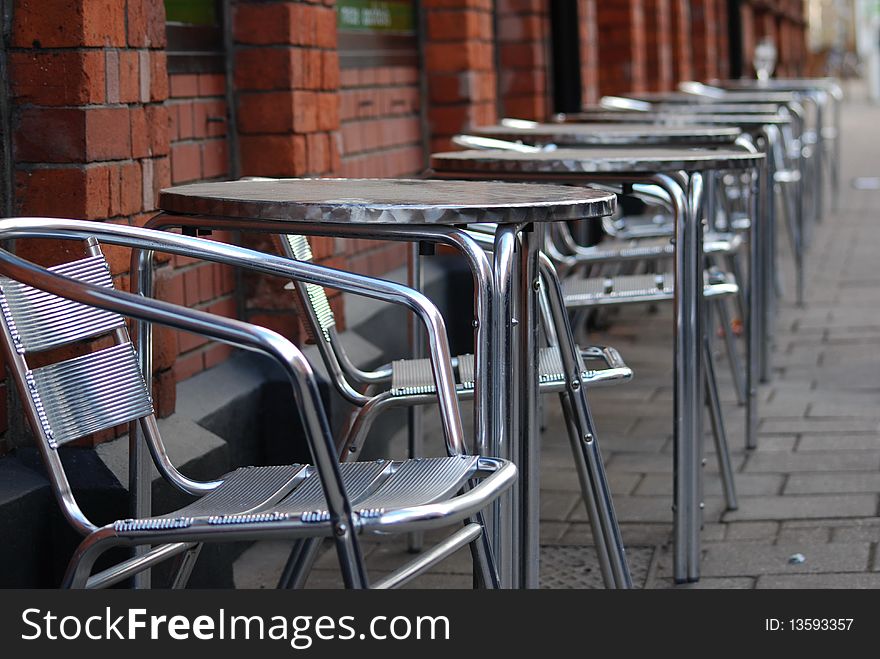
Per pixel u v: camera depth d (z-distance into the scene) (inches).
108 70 153.2
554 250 224.2
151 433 118.5
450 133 329.4
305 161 220.7
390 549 192.4
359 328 245.6
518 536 133.6
